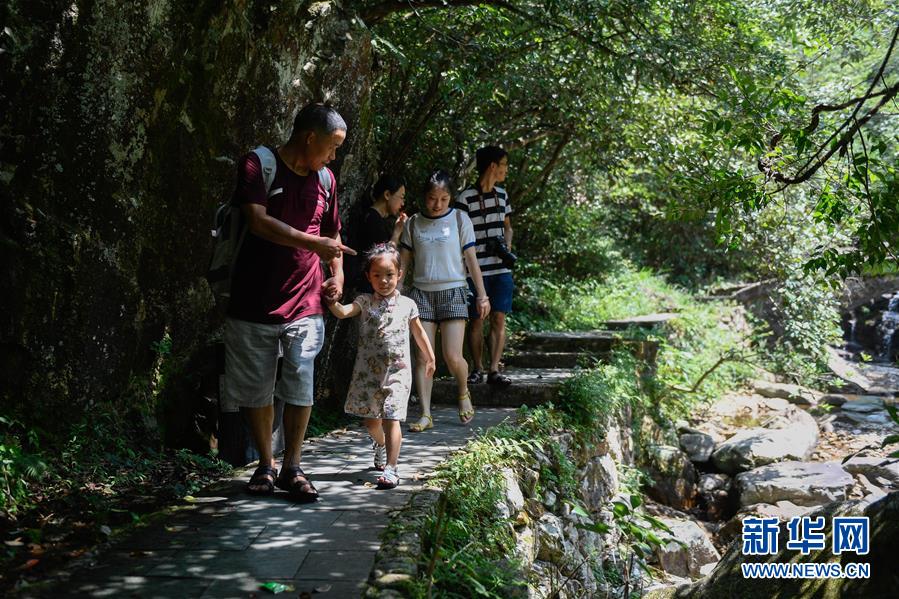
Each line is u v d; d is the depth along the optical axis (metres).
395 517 3.95
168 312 5.31
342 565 3.37
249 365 4.28
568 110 9.90
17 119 4.34
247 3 5.61
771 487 9.02
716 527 8.95
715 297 16.17
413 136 9.06
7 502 3.85
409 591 3.08
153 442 5.07
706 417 11.90
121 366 4.94
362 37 6.73
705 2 8.16
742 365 13.49
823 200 5.62
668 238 18.34
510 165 12.13
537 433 6.06
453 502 4.30
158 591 3.09
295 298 4.31
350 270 6.34
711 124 5.95
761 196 5.66
